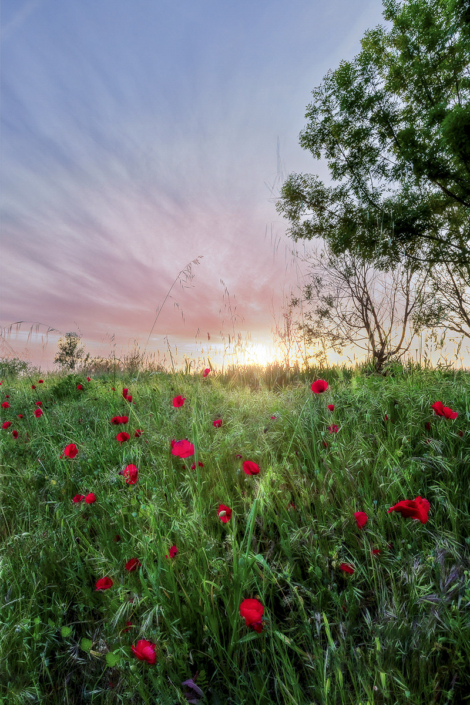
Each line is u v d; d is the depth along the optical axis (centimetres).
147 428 252
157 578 110
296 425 215
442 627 101
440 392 231
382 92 749
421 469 161
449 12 659
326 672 94
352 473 168
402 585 116
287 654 101
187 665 103
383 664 93
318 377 481
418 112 768
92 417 330
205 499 165
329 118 814
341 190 804
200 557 124
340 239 759
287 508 152
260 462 196
